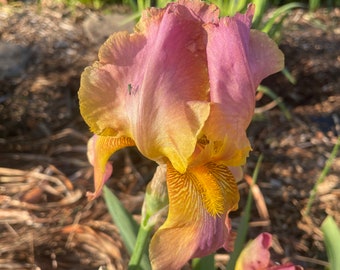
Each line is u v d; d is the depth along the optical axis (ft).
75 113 1.60
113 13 2.22
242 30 0.57
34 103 1.60
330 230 0.72
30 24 2.04
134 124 0.57
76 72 1.75
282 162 1.49
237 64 0.56
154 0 1.86
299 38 2.13
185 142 0.56
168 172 0.60
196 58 0.56
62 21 2.10
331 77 1.86
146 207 0.64
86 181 1.35
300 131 1.63
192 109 0.55
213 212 0.58
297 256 1.20
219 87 0.56
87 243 1.17
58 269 1.10
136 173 1.39
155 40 0.55
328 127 1.65
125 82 0.57
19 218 1.22
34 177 1.36
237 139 0.57
